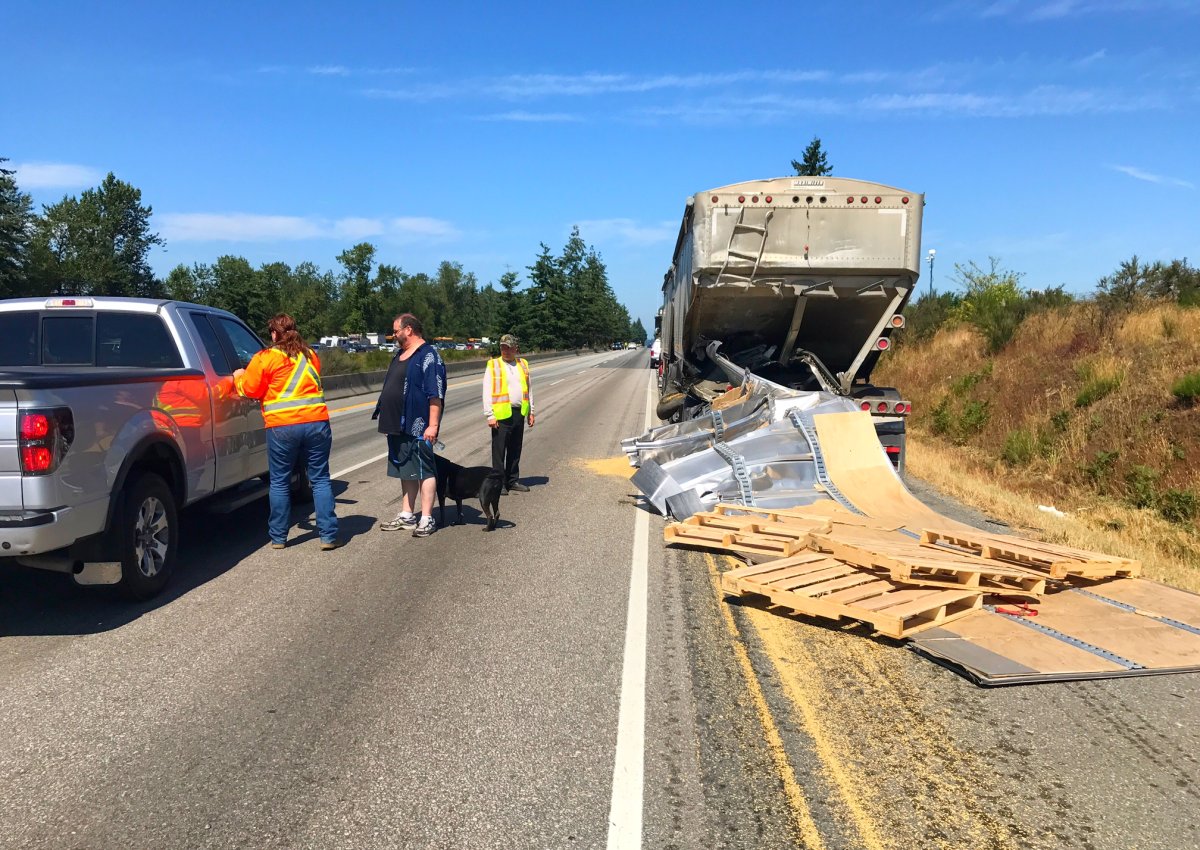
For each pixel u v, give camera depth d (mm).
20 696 4293
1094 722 4156
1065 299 19438
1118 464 11211
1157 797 3480
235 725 3994
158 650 4938
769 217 10164
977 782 3572
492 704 4242
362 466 11812
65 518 4883
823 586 5641
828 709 4250
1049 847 3117
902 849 3088
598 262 144375
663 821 3242
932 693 4465
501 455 10039
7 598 5891
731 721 4094
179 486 6293
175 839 3094
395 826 3186
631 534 7992
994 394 16484
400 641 5113
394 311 127750
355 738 3873
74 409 4988
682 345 12766
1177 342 13852
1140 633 5242
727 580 5805
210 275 121562
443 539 7727
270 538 7672
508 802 3357
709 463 8508
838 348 11750
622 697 4344
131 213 92750
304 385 7020
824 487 8273
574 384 35125
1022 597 5816
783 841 3121
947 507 9703
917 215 10125
